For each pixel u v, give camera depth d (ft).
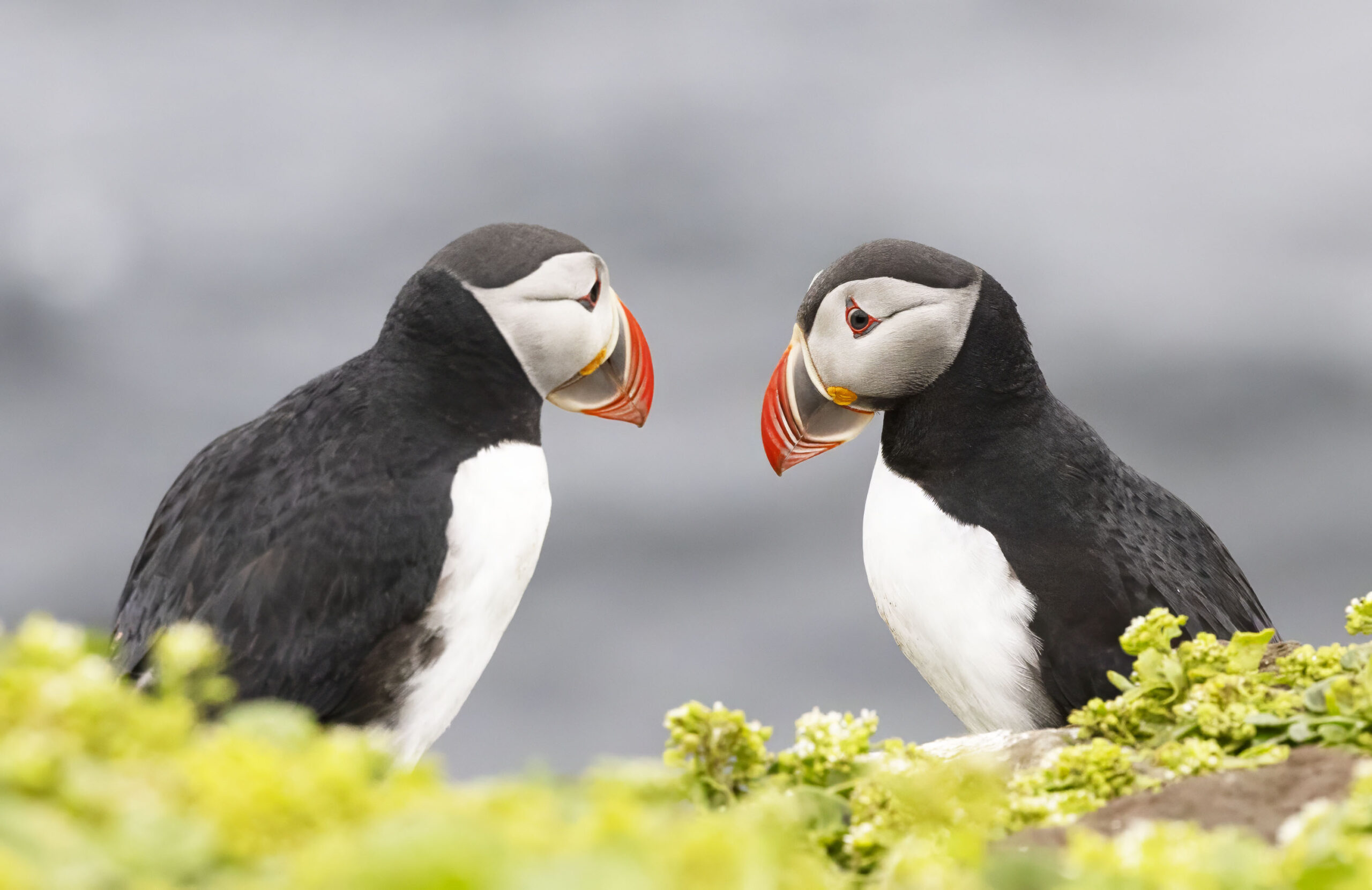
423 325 17.08
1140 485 18.80
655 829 8.70
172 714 9.84
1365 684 12.67
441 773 10.55
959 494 17.76
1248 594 18.84
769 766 12.80
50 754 8.70
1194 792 11.65
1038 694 17.26
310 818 8.89
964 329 17.93
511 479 16.92
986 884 9.36
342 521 15.85
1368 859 9.01
